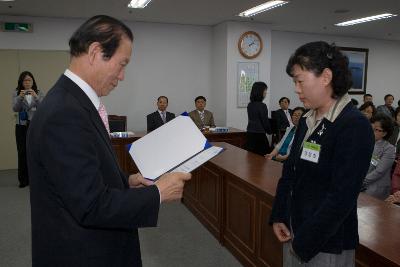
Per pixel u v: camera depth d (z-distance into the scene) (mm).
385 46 8266
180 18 5797
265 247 2205
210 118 5602
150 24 6176
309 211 1044
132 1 4727
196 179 3385
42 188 866
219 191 2840
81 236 880
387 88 8438
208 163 2971
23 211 3637
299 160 1093
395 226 1472
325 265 1032
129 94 6215
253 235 2350
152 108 6387
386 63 8328
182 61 6457
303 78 1026
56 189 825
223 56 6188
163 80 6387
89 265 892
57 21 5621
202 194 3244
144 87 6289
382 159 2523
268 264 2184
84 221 811
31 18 5488
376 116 2566
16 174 5262
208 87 6691
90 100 906
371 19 5840
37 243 906
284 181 1239
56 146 788
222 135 4969
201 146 1181
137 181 1131
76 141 800
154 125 5172
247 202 2410
